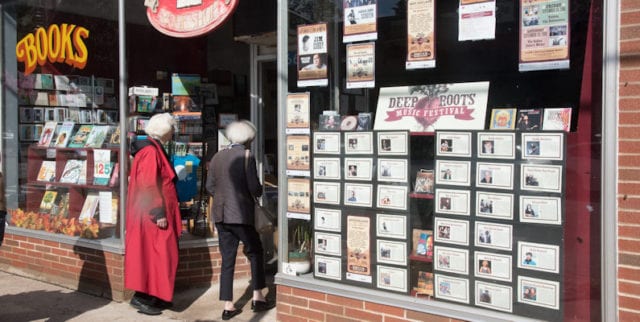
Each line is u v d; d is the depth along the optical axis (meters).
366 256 4.25
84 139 6.30
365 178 4.26
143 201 5.06
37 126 6.77
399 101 4.20
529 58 3.63
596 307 3.35
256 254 5.09
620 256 3.19
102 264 5.75
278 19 4.67
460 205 3.84
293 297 4.54
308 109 4.55
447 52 4.00
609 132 3.21
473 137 3.78
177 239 5.25
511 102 3.78
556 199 3.48
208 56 6.38
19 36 6.98
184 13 5.28
